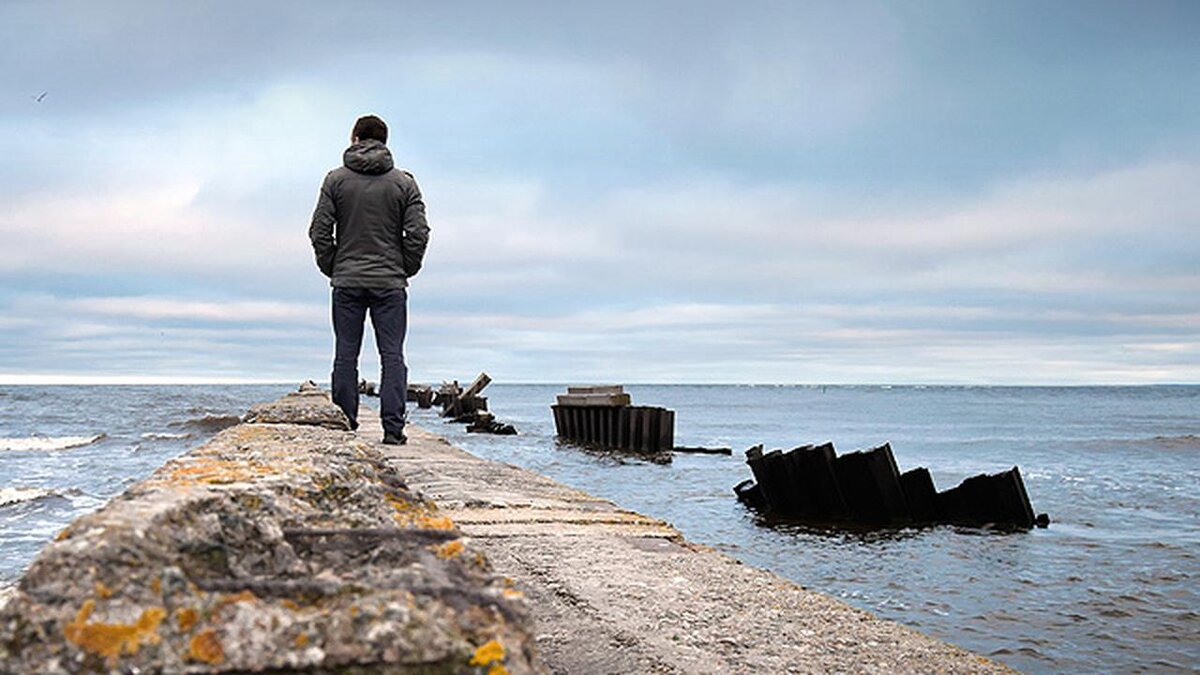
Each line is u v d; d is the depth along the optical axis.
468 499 5.11
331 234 7.86
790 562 10.56
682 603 3.10
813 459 14.23
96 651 1.17
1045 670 6.34
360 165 7.73
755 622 2.93
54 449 24.78
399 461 7.13
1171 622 7.64
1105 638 7.15
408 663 1.23
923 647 2.76
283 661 1.20
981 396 196.12
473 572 1.52
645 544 4.09
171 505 1.45
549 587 3.26
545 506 5.03
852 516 13.98
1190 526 13.45
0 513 12.59
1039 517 13.43
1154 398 171.75
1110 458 27.81
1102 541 12.12
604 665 2.55
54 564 1.24
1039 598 8.56
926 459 28.28
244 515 1.53
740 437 39.91
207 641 1.21
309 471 1.86
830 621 2.96
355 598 1.31
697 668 2.49
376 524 1.71
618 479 19.05
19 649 1.16
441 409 51.16
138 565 1.28
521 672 1.27
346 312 7.90
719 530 13.02
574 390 29.33
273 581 1.33
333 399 7.99
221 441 3.11
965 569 10.08
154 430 33.94
